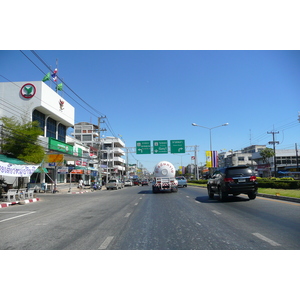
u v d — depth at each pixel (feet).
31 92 107.24
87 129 251.60
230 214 33.63
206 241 20.59
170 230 25.09
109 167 252.21
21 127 84.43
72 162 152.56
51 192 108.99
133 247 19.53
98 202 58.39
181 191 89.40
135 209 42.78
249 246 18.89
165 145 141.69
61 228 27.63
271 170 222.69
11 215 40.40
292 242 19.61
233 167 47.75
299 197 45.93
